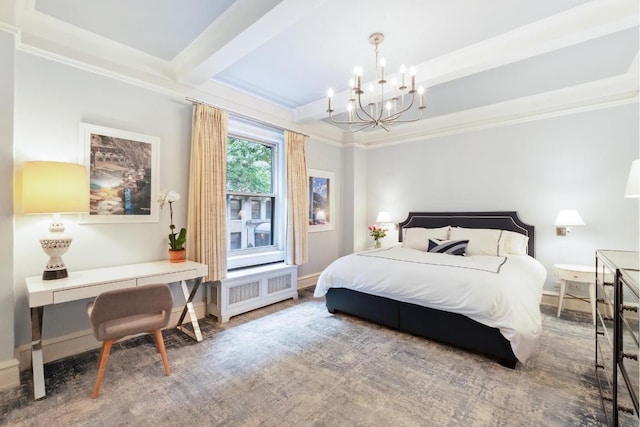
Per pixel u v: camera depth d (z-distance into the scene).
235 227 3.77
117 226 2.66
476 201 4.24
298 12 1.95
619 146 3.25
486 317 2.24
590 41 2.47
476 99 3.77
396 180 5.07
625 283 1.39
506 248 3.61
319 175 4.81
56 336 2.35
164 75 2.92
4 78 1.95
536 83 3.29
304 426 1.60
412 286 2.65
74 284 2.03
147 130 2.83
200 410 1.73
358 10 2.12
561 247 3.58
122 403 1.79
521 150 3.86
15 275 2.17
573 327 2.93
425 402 1.80
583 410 1.72
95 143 2.51
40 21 2.20
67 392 1.89
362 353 2.43
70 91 2.39
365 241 5.45
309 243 4.66
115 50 2.59
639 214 3.16
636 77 3.08
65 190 2.10
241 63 2.92
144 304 1.92
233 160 3.75
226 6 2.12
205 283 3.30
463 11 2.13
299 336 2.77
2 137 1.94
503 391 1.91
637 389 1.33
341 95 3.70
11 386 1.93
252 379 2.05
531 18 2.22
